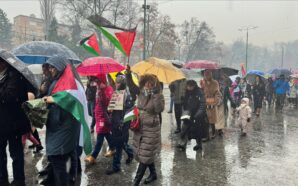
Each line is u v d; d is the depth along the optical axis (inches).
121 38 204.4
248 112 349.1
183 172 224.8
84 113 168.1
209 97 323.6
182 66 396.5
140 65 236.2
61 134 158.2
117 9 1523.1
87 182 199.6
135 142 186.1
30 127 181.9
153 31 1624.0
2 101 171.3
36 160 238.1
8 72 173.8
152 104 181.2
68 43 1878.7
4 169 192.2
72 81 159.5
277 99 636.7
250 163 249.4
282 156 271.0
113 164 215.8
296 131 386.6
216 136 345.4
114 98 209.6
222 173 225.0
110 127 216.1
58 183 163.5
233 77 567.8
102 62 233.9
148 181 201.2
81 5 1505.9
